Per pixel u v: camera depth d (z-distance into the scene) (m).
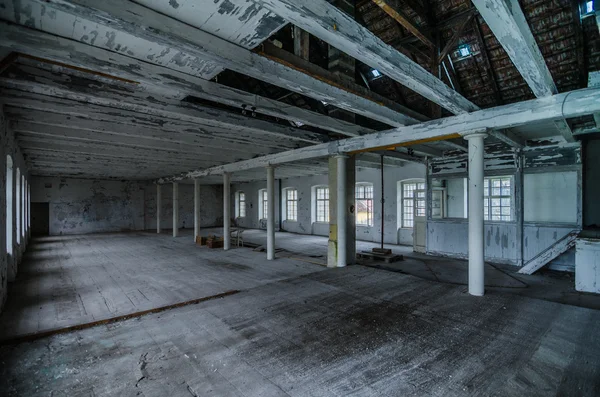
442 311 3.62
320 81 3.29
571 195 5.82
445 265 6.56
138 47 2.54
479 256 4.16
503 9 1.97
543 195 6.13
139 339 2.96
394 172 9.88
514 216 6.49
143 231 14.15
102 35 2.35
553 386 2.18
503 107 3.76
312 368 2.42
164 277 5.47
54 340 2.94
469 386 2.18
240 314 3.58
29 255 7.70
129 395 2.09
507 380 2.25
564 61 4.49
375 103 3.98
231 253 8.16
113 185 14.22
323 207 12.73
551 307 3.72
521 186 6.33
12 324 3.28
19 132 4.95
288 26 4.10
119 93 3.36
